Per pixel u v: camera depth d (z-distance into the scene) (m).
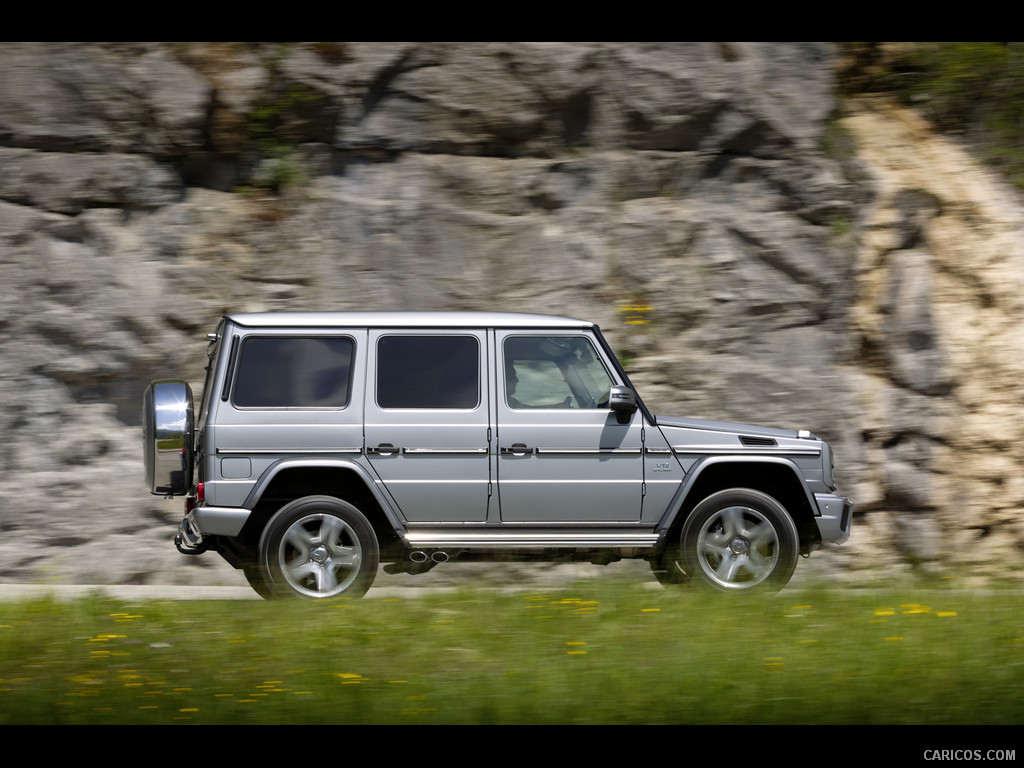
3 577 33.75
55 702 16.33
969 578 31.25
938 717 15.71
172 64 37.34
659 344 37.53
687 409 37.00
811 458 26.70
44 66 36.75
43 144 36.62
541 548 26.06
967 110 42.84
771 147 39.47
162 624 21.34
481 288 37.56
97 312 35.91
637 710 15.90
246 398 25.25
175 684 17.27
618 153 39.09
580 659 18.64
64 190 36.44
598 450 25.84
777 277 38.31
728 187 39.41
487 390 25.80
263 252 37.19
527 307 37.59
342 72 37.94
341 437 25.27
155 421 24.88
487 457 25.55
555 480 25.73
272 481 25.59
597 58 38.84
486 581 31.55
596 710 15.91
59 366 35.41
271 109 37.81
